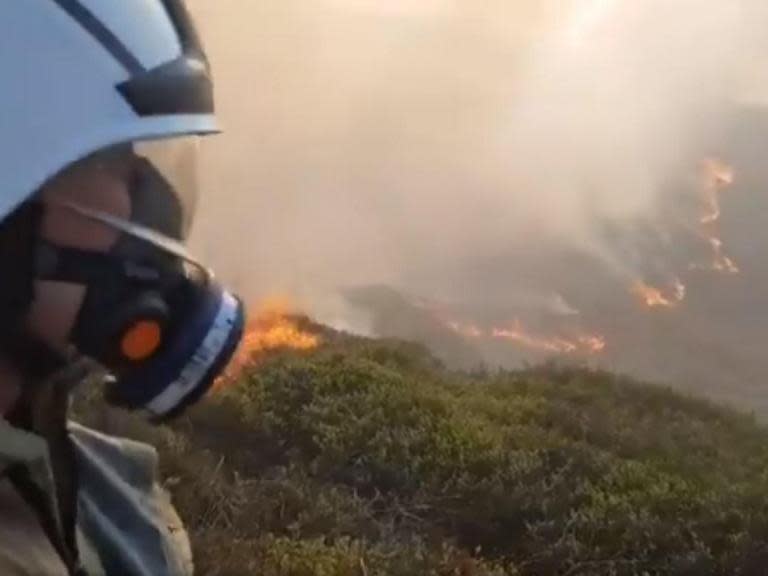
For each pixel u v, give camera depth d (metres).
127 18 1.72
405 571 7.55
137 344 1.82
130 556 2.01
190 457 8.38
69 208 1.72
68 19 1.68
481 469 9.78
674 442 11.52
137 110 1.71
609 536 8.72
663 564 8.38
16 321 1.71
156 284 1.81
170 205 1.83
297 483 8.95
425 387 11.79
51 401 1.82
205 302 1.89
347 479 9.53
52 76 1.67
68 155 1.66
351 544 7.83
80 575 1.82
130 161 1.77
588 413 11.93
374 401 10.91
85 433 2.10
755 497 9.17
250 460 9.58
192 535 7.24
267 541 7.52
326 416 10.54
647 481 9.70
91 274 1.74
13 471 1.71
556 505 9.05
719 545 8.60
